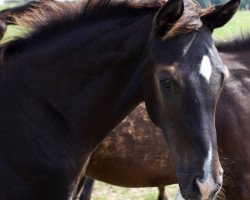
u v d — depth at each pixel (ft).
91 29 13.26
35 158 12.89
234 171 18.10
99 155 18.01
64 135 13.25
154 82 12.09
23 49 13.58
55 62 13.26
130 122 17.89
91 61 13.12
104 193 27.58
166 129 12.11
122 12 13.24
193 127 11.51
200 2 13.33
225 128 18.06
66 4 13.83
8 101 13.03
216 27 12.60
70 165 13.30
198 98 11.46
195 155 11.55
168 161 18.40
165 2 12.46
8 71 13.30
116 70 13.05
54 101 13.25
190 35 11.83
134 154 18.13
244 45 19.80
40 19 13.78
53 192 13.15
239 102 18.26
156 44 12.00
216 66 11.75
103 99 13.25
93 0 13.42
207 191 11.39
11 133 12.85
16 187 12.81
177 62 11.59
